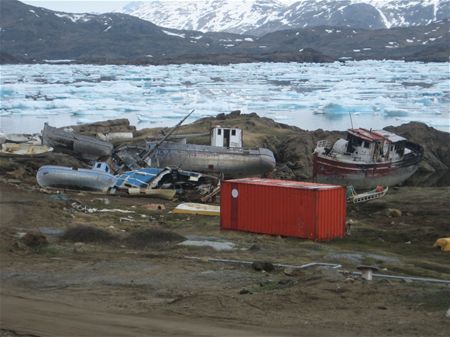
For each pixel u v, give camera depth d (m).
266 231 38.72
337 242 38.12
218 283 26.19
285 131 85.19
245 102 146.25
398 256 34.50
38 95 163.88
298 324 19.34
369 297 22.84
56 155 67.44
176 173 55.78
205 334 17.78
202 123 88.31
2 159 63.12
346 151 68.12
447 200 54.44
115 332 17.95
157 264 29.62
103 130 87.31
